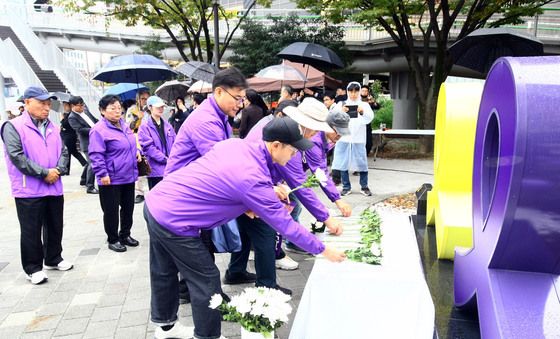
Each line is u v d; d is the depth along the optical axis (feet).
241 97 9.51
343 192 22.88
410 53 37.37
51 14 70.23
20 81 48.01
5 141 11.69
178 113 30.37
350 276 7.36
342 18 36.76
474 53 22.82
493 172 6.77
